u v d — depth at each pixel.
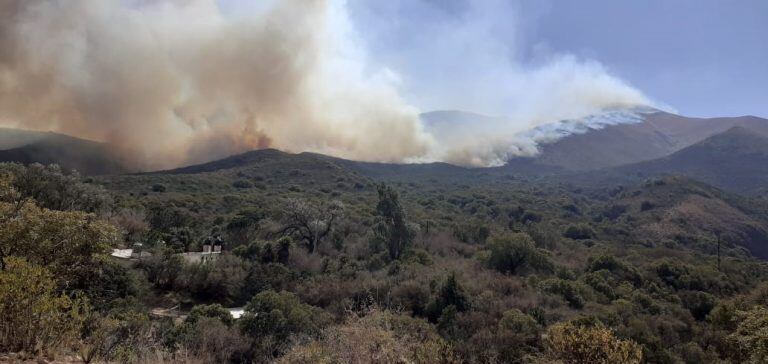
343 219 56.88
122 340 7.66
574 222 88.00
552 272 48.56
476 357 17.94
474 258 50.84
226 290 35.66
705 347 30.11
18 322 6.25
